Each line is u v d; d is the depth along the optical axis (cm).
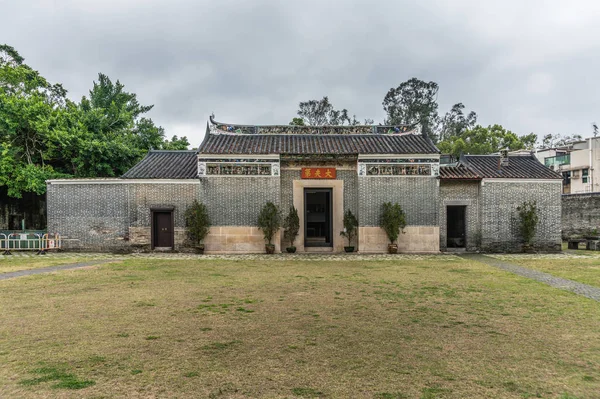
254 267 1347
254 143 1898
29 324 662
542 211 1831
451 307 788
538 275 1170
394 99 6106
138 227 1786
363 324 671
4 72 2603
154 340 584
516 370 481
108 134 2347
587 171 3750
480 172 1875
